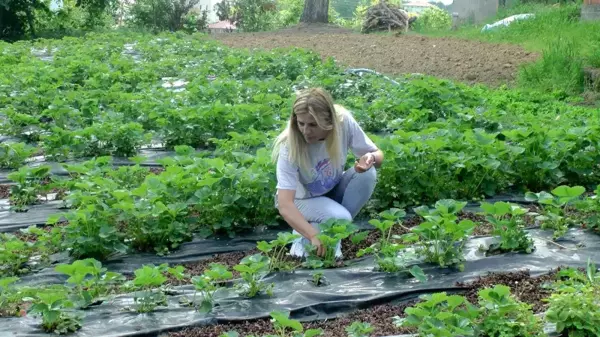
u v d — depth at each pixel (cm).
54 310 431
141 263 552
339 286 496
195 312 462
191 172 630
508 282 494
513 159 691
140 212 558
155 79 1234
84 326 447
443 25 2862
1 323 446
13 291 483
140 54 1644
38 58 1537
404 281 499
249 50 1734
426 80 1074
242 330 445
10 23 2395
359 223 616
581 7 1856
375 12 2428
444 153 661
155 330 441
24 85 1108
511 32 1814
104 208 561
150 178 605
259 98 959
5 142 898
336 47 1822
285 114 909
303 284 498
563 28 1686
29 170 688
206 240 587
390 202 649
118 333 438
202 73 1274
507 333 406
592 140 711
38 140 912
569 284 459
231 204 593
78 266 459
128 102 960
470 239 563
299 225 518
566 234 570
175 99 964
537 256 531
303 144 519
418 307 420
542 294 476
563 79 1252
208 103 984
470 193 671
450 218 510
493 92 1217
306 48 1805
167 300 479
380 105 934
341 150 532
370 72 1285
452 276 504
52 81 1178
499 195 683
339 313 466
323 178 541
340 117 541
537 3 2383
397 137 709
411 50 1675
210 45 1728
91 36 2014
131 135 831
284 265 522
